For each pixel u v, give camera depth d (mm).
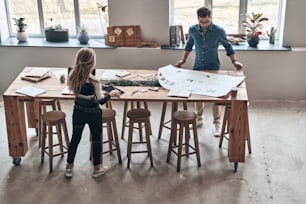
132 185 4402
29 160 4859
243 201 4141
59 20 6711
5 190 4344
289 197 4199
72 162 4469
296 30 6125
